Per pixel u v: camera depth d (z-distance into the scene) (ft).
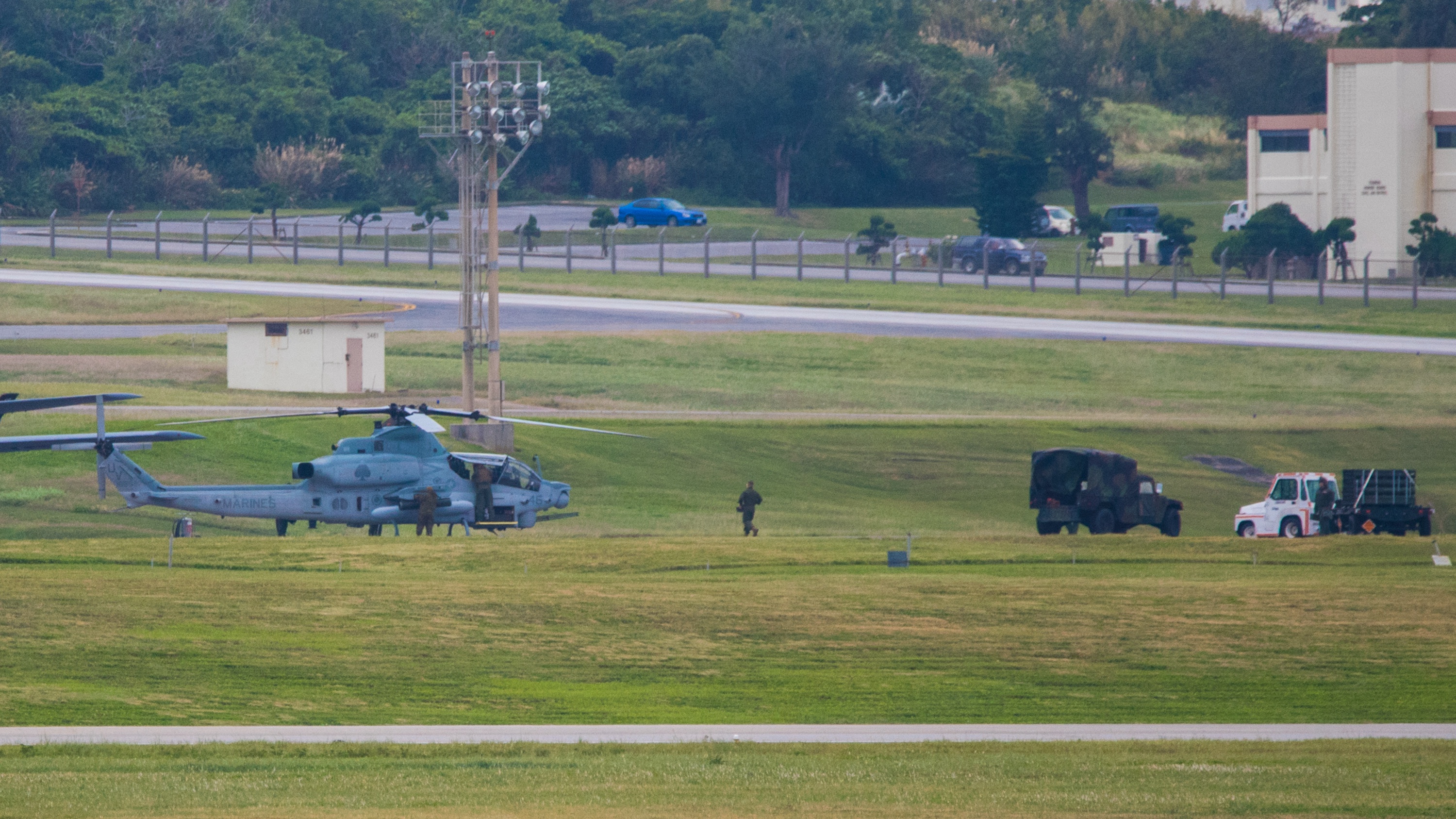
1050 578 422.41
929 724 264.52
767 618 354.33
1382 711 280.92
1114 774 210.79
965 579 412.98
